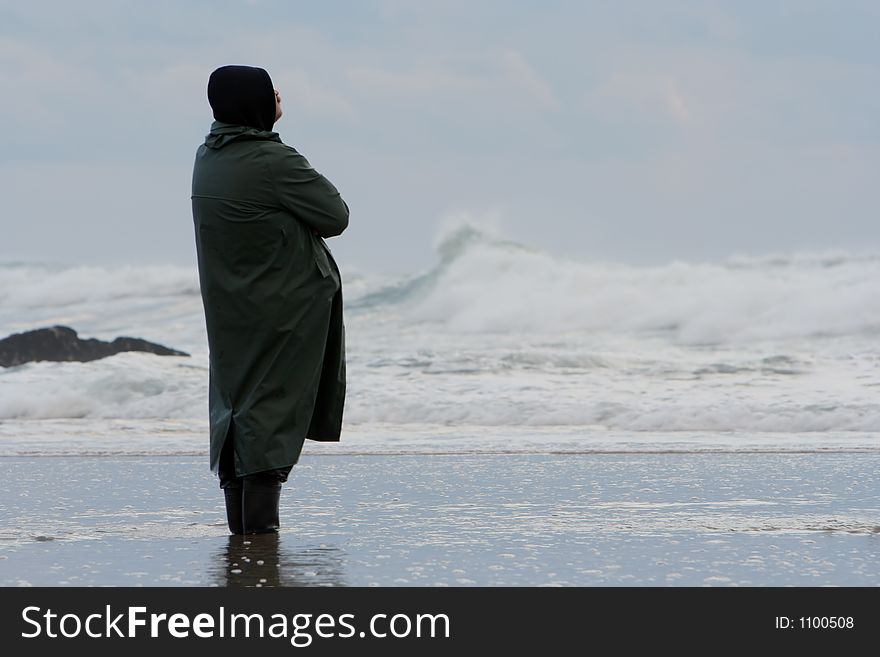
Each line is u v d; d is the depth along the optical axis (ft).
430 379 179.22
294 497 70.18
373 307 340.80
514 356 201.46
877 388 163.63
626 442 118.21
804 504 65.77
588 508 64.08
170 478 83.41
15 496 71.56
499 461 97.96
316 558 46.85
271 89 53.78
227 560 46.32
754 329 289.33
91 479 82.64
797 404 145.79
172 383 172.45
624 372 190.08
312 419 54.60
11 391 166.91
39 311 363.56
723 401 151.23
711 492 72.23
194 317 349.61
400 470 89.04
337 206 52.80
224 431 52.49
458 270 354.33
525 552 48.24
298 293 51.88
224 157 51.85
